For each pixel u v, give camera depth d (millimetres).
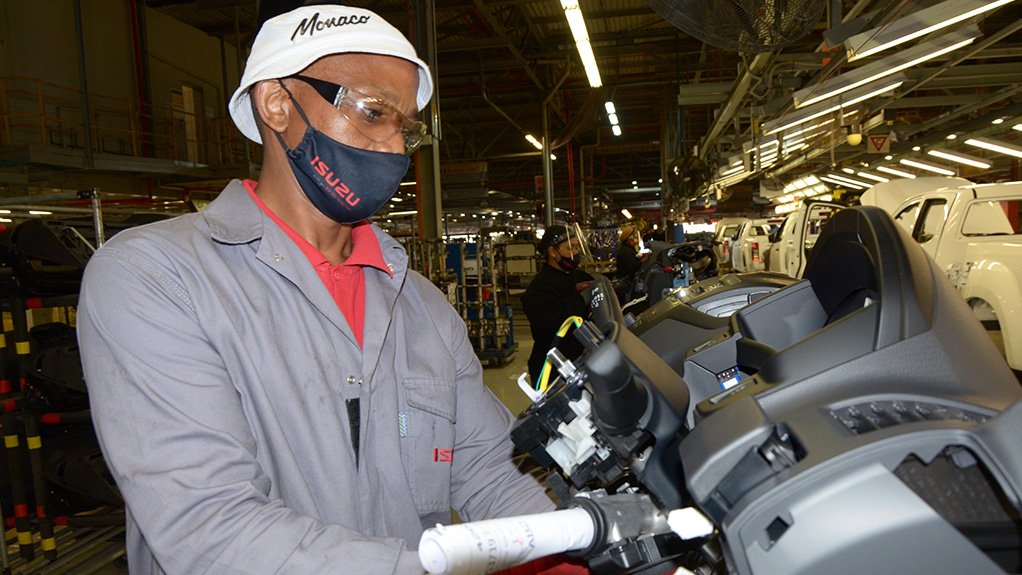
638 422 646
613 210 39844
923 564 486
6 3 10258
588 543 652
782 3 3283
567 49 15258
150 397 837
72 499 3449
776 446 546
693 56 16875
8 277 3186
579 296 3693
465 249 9164
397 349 1138
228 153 14516
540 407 706
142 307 863
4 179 9414
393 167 1028
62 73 11117
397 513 1045
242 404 927
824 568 487
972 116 13039
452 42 13594
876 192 8859
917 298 649
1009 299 5598
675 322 2299
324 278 1091
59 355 3217
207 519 789
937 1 5164
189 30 14250
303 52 990
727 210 27891
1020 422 521
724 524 523
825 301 947
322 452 967
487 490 1172
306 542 792
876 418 563
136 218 4051
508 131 24453
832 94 6906
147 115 11711
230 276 965
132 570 953
